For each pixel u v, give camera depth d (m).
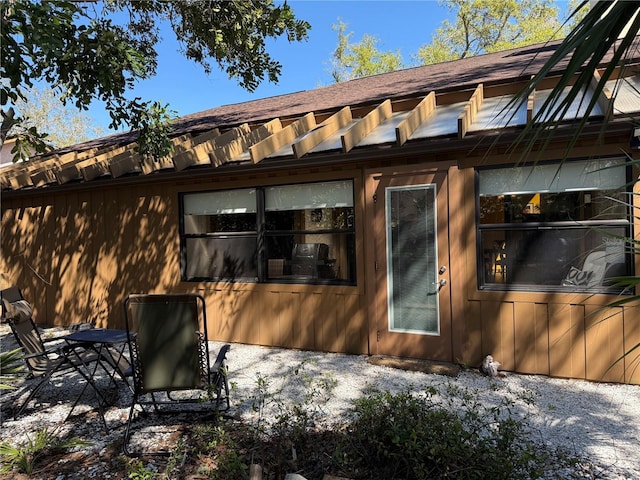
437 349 5.48
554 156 4.87
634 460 3.17
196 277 7.38
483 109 5.78
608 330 4.71
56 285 8.94
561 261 4.95
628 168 4.60
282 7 5.86
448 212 5.39
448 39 30.06
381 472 2.95
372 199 5.84
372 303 5.88
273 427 3.52
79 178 7.91
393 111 6.90
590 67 1.53
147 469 3.23
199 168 6.53
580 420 3.86
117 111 5.07
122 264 8.03
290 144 6.55
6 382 3.66
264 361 5.95
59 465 3.35
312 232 6.38
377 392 3.81
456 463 2.70
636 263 4.62
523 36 28.25
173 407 4.47
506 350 5.18
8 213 9.60
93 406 4.60
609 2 1.44
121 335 4.53
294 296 6.48
